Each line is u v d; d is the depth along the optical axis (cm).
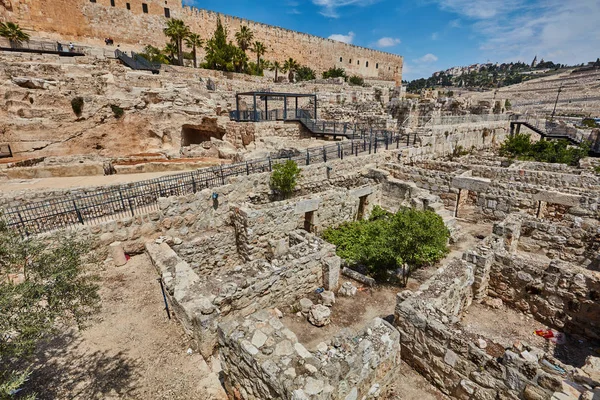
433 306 679
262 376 467
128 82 2706
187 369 643
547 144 2802
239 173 1534
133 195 1177
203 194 1275
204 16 5316
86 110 2280
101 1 4369
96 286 560
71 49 3416
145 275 977
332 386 443
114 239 1059
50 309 482
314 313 834
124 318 782
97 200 1235
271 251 1270
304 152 1959
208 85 3491
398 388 644
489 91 11762
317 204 1406
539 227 1131
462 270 852
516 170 1691
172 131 2667
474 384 578
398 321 709
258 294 830
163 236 1123
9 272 468
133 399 572
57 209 1139
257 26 5838
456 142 2762
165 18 4966
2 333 404
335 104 3534
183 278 820
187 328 719
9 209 1136
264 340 511
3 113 2017
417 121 3064
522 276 888
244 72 5075
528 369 511
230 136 2756
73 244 554
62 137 2216
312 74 6122
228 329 541
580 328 798
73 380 604
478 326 852
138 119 2512
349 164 1848
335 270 994
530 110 6644
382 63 8081
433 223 1055
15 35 3238
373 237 1183
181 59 4675
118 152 2498
